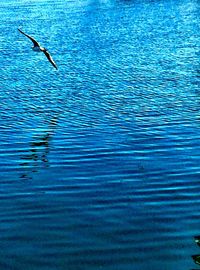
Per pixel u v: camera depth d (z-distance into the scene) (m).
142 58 71.38
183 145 36.06
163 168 31.97
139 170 31.75
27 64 69.00
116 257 22.50
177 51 75.62
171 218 25.69
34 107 47.16
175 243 23.50
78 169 32.22
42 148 36.12
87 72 63.25
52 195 28.62
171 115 43.56
